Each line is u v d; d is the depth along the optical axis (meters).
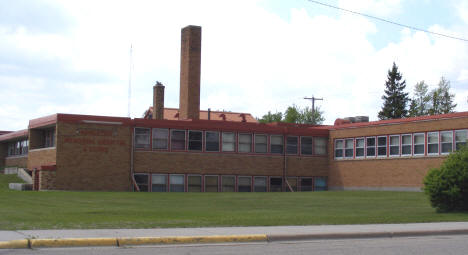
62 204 27.33
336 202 31.05
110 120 41.78
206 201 31.73
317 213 24.33
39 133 46.97
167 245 14.27
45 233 14.90
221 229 16.86
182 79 54.34
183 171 44.50
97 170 41.16
